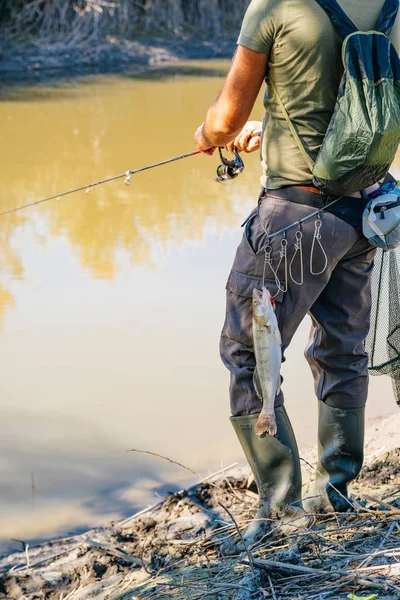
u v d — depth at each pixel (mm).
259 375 3043
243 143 3514
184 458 4336
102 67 18250
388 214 2994
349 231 3031
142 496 4051
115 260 6762
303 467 4184
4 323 5664
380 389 5043
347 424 3365
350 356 3309
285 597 2707
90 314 5820
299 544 3039
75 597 3271
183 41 20141
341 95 2820
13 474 4184
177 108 13461
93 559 3551
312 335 3418
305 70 2865
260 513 3242
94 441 4465
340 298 3232
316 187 2963
